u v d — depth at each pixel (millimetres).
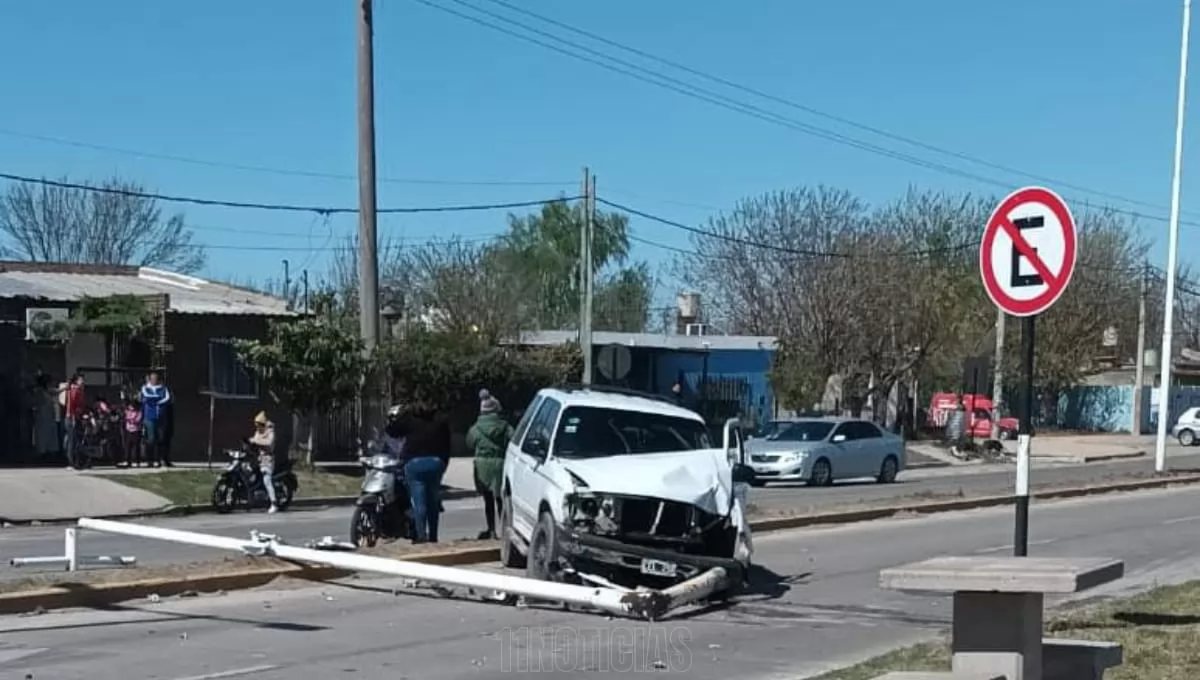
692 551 13156
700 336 50719
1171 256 35188
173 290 36375
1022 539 8727
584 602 10609
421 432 16172
